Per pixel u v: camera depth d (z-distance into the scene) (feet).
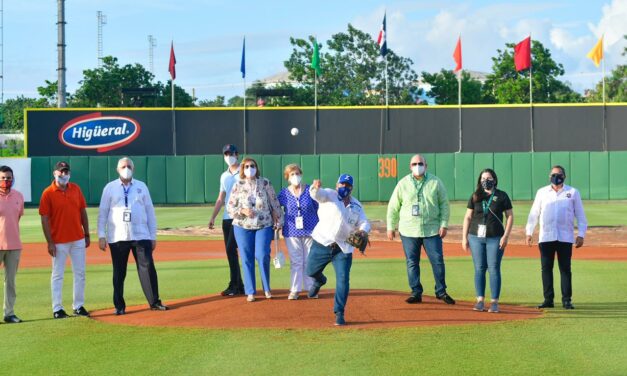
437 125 148.56
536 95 226.99
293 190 37.06
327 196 32.19
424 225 37.17
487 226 35.60
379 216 110.63
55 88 240.53
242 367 25.89
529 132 146.92
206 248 71.72
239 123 149.28
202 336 30.73
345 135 149.38
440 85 234.38
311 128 149.48
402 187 37.73
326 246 32.35
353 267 55.42
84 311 36.22
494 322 33.14
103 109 148.97
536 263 57.98
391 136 149.07
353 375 24.81
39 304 40.52
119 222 36.19
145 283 36.45
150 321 33.99
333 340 29.60
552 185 37.55
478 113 147.54
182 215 119.85
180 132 149.28
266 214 36.94
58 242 35.65
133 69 245.04
